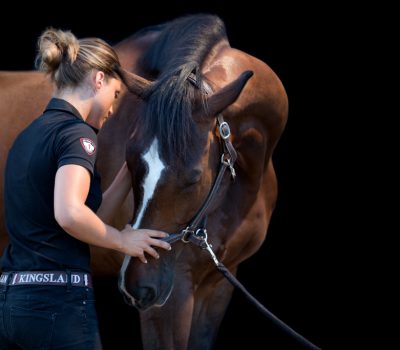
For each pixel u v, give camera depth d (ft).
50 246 14.51
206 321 22.38
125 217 20.61
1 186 22.35
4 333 14.58
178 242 17.51
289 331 17.24
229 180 18.69
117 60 15.52
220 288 22.29
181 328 19.98
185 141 16.20
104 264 22.63
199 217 17.29
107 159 20.81
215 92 17.01
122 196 17.26
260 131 20.31
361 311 34.81
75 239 14.71
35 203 14.55
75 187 13.96
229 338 35.45
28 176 14.58
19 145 15.01
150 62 20.21
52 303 14.24
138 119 16.70
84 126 14.64
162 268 17.26
